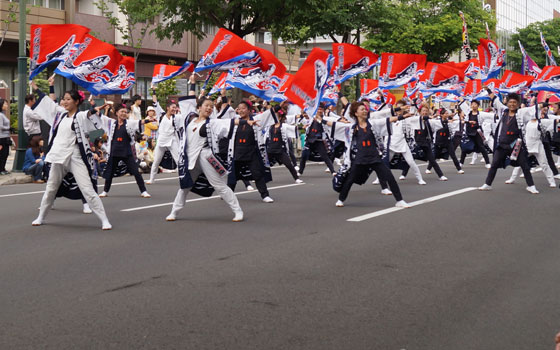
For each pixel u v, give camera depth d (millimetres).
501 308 4988
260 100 19734
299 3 21266
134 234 8039
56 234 8070
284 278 5832
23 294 5348
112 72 11109
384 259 6605
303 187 13594
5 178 14875
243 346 4160
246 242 7480
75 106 8352
